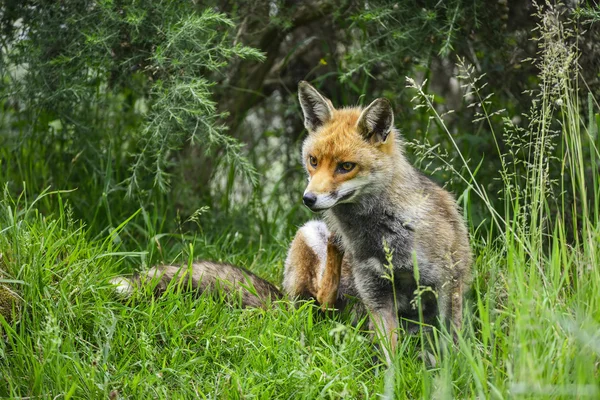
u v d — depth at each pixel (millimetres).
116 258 10180
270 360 7469
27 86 10820
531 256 7074
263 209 12797
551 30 8461
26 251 7965
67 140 12078
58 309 7508
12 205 10867
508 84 11727
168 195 12039
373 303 8781
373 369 7996
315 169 8516
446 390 6020
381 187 8398
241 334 7906
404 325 9219
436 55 11516
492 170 11805
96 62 10398
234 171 13070
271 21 11828
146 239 11203
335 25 13164
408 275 8531
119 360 7453
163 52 9844
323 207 8094
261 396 6883
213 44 10859
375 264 8625
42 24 10711
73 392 6605
